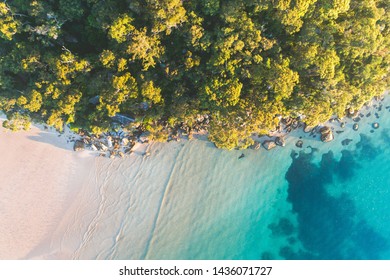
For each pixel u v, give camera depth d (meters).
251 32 26.34
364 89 30.44
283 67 26.58
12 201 35.25
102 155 35.41
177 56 29.19
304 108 29.44
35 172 35.47
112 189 35.47
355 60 29.08
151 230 35.25
